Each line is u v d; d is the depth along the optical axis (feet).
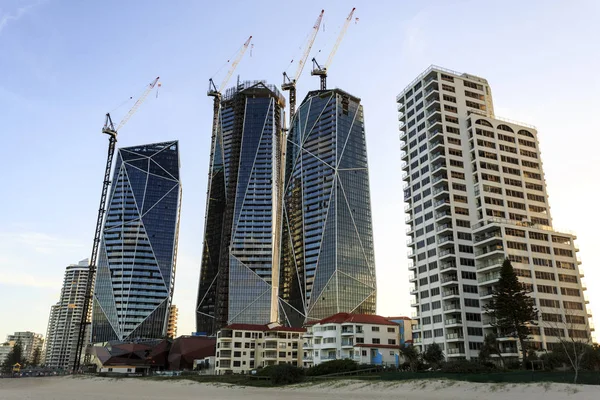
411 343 481.05
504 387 237.86
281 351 574.56
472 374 282.36
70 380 627.05
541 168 511.81
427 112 522.06
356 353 463.42
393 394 264.72
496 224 437.99
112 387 461.37
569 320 417.08
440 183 481.87
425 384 272.10
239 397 294.66
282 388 357.00
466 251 453.99
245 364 582.35
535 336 397.19
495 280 421.18
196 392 368.07
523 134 520.83
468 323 422.82
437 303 448.65
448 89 525.75
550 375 250.98
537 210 490.90
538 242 442.91
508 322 338.95
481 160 489.67
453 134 504.84
